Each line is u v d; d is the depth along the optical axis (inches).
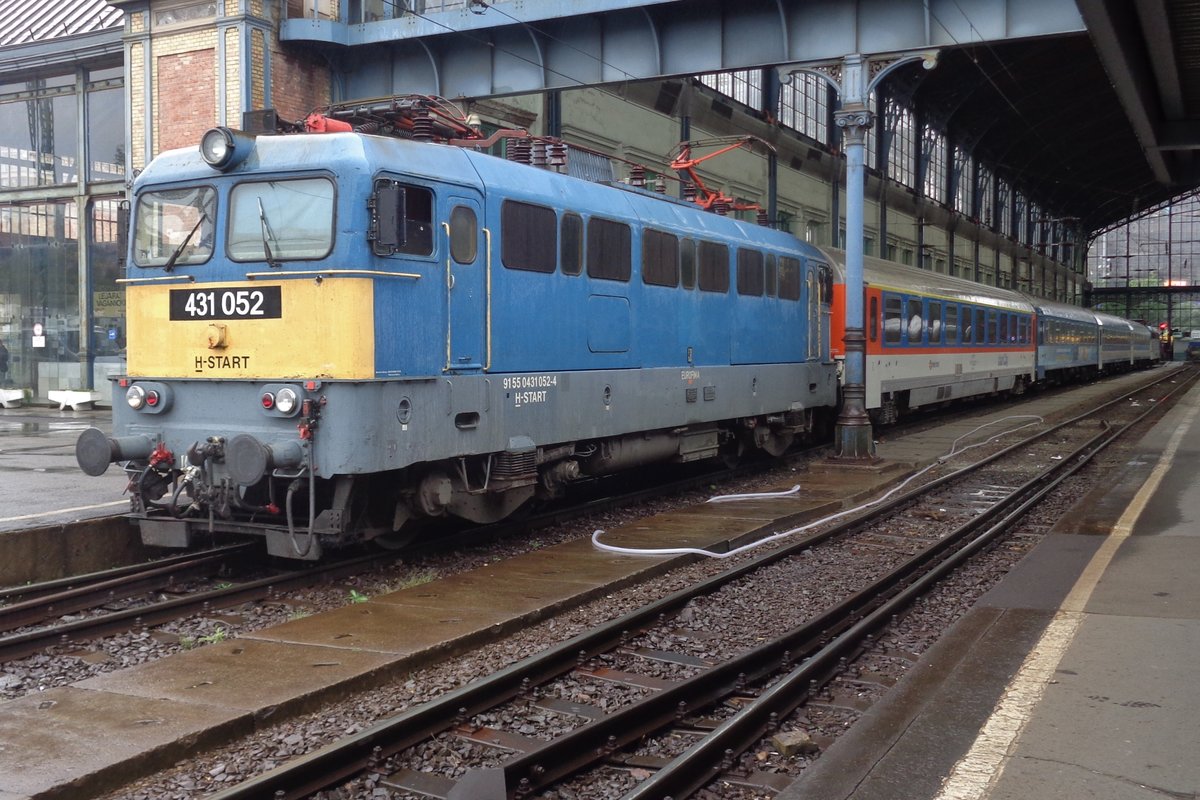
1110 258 3636.8
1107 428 936.3
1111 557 353.4
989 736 187.6
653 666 264.5
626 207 465.1
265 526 332.8
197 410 342.3
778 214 1315.2
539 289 402.0
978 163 2135.8
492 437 374.9
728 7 698.2
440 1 811.4
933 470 663.8
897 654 275.1
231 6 722.2
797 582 356.2
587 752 204.1
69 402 878.4
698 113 1115.3
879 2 655.1
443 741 210.2
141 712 211.3
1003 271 2415.1
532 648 272.7
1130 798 161.5
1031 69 1648.6
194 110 749.9
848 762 179.3
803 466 673.6
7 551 332.8
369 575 353.4
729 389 555.8
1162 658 234.8
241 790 172.2
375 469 322.0
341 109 400.2
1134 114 688.4
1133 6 522.0
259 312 331.0
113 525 368.8
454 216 357.4
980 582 356.2
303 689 225.8
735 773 197.9
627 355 462.0
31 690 243.4
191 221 347.6
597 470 465.4
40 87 889.5
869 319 811.4
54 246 901.2
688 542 403.9
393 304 331.3
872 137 1562.5
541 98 895.1
